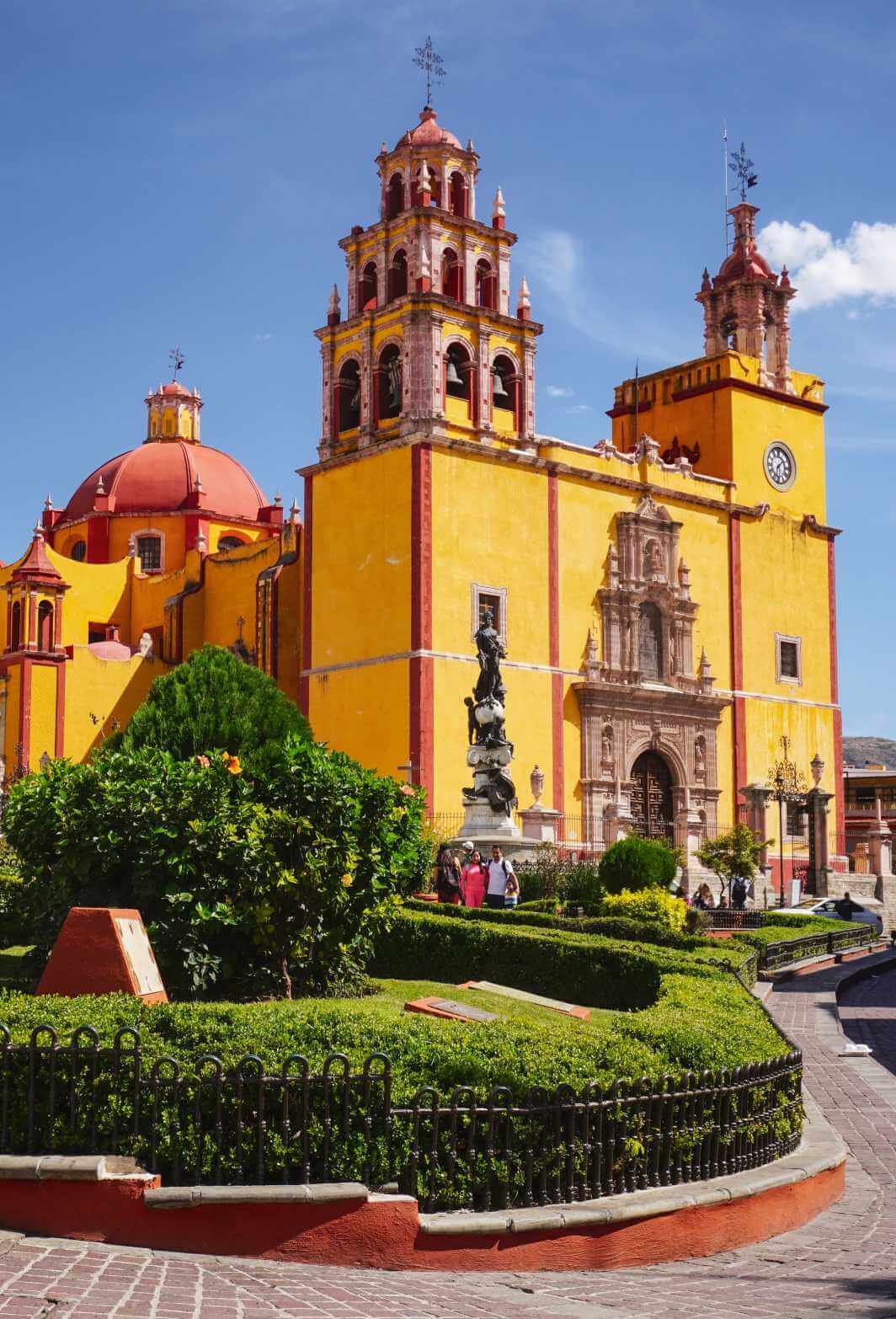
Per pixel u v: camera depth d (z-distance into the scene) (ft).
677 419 193.26
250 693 73.61
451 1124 31.04
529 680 158.10
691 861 166.91
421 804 58.13
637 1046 36.29
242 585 191.42
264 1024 33.58
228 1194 28.53
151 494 224.53
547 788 157.79
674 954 66.33
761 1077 38.60
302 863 51.26
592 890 110.22
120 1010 34.42
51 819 51.08
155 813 49.78
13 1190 28.86
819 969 111.24
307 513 166.61
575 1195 32.45
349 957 55.72
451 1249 29.63
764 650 184.96
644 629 171.83
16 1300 23.17
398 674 151.33
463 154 166.20
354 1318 24.25
